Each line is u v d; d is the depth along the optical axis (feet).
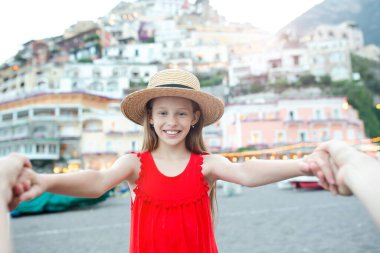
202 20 188.44
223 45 179.01
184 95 4.84
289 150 107.24
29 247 18.69
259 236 18.85
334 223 22.07
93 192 3.76
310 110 134.21
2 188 1.96
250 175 3.92
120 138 133.08
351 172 1.94
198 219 4.58
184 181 4.68
